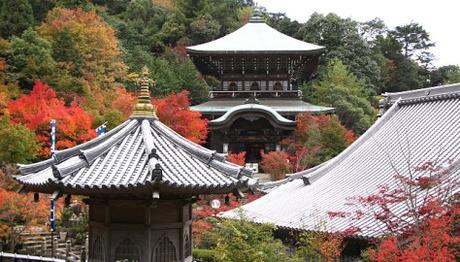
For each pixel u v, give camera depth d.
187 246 12.22
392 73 97.12
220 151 62.69
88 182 10.59
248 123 62.34
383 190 19.75
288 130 60.78
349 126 67.06
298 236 23.00
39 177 11.43
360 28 105.56
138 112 12.72
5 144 36.81
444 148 24.77
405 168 24.97
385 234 18.55
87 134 40.62
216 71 72.06
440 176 19.03
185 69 84.38
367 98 81.25
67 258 30.36
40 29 65.00
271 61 68.94
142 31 99.44
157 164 10.06
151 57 86.19
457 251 15.78
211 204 31.89
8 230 32.69
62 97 54.53
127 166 11.16
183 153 12.09
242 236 18.02
